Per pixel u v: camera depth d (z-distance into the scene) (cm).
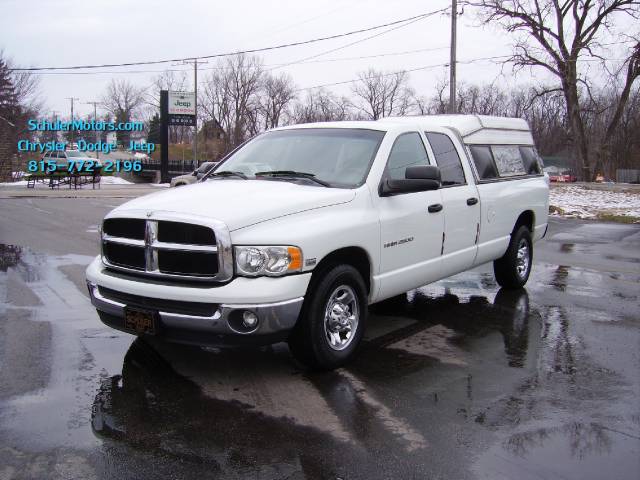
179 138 10675
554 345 548
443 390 437
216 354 503
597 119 6569
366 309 496
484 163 697
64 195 2673
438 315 649
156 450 341
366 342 549
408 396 424
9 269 866
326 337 456
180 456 335
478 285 809
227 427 371
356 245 475
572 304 704
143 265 441
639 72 4275
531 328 602
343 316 473
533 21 3947
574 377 468
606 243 1259
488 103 7931
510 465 331
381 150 529
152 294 423
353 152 534
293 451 342
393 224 518
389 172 529
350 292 477
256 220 423
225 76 8856
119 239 454
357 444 352
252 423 377
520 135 802
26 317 608
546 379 462
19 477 311
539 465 332
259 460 332
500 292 767
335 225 455
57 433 359
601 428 379
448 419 388
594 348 541
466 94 7738
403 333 580
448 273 620
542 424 384
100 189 3441
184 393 422
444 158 618
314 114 8744
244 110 8906
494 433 370
